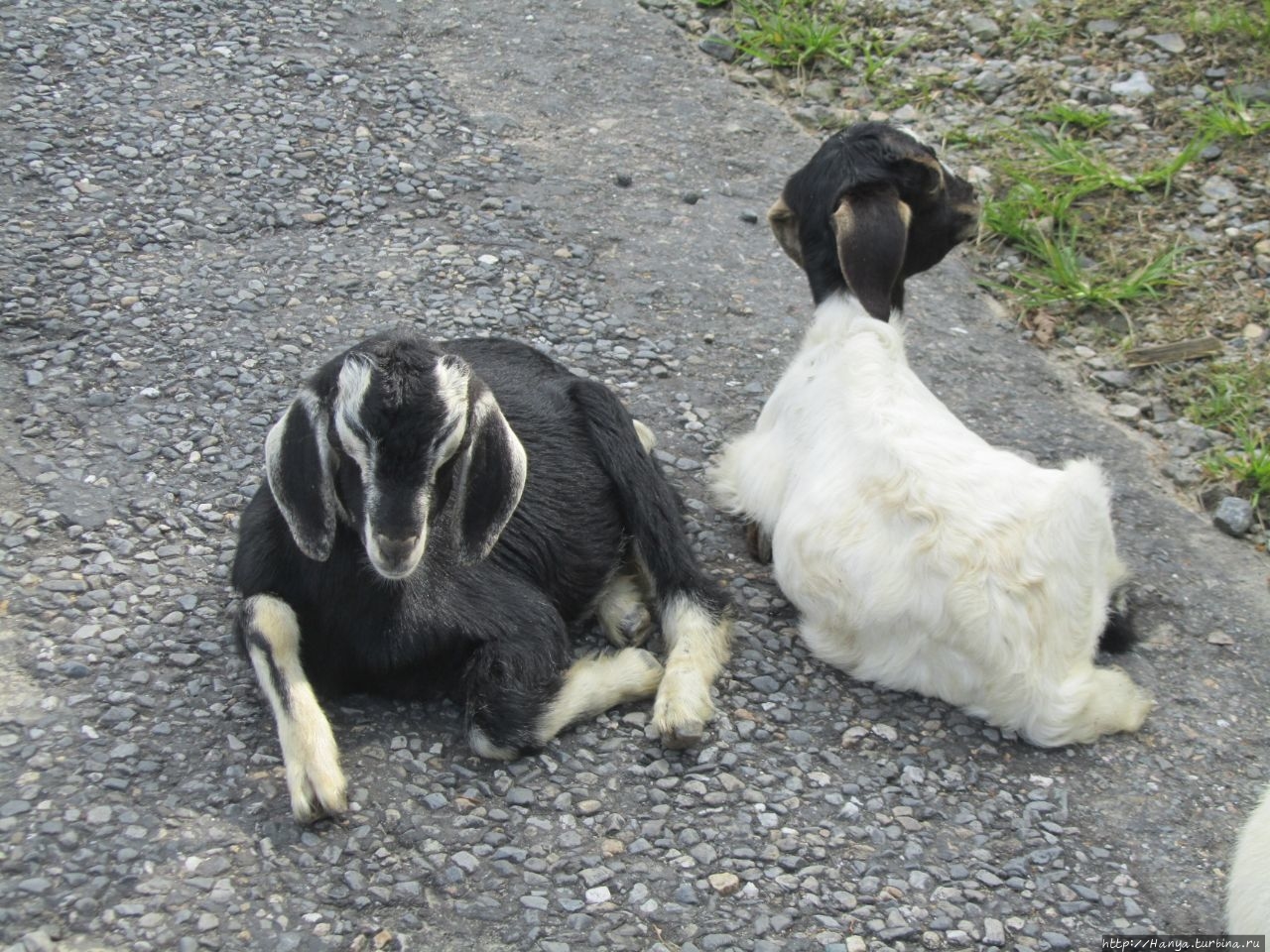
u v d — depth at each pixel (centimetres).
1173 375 337
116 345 319
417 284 337
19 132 354
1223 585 307
